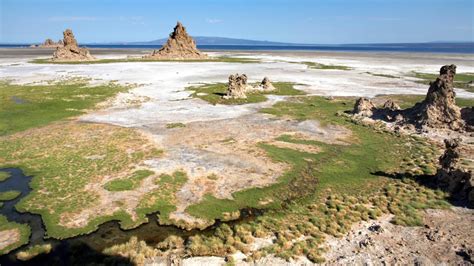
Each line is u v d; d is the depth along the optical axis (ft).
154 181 92.94
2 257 63.93
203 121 150.71
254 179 95.55
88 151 113.60
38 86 229.45
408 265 60.03
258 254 62.69
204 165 103.55
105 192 87.20
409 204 81.10
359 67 383.45
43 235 70.69
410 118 146.20
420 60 517.96
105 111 166.81
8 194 86.84
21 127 139.44
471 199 80.43
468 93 215.72
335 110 172.96
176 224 74.95
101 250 66.08
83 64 371.15
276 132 136.77
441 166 94.22
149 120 151.02
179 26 451.12
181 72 309.22
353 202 83.30
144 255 63.77
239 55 614.75
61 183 92.02
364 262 60.85
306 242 67.00
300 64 411.13
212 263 61.52
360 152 116.98
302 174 99.60
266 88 221.05
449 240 66.85
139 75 285.23
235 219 77.41
